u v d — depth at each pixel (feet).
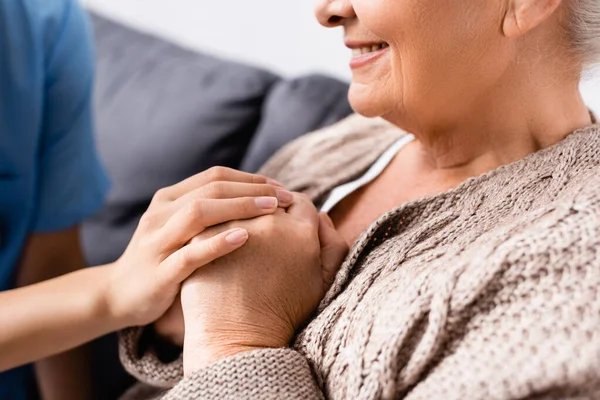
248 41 5.56
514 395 1.64
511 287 1.79
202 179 2.51
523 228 1.90
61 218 3.62
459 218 2.22
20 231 3.47
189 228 2.29
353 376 1.94
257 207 2.32
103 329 2.53
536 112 2.35
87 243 4.71
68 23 3.48
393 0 2.15
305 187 2.95
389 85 2.35
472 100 2.34
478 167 2.51
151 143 4.78
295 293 2.28
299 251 2.31
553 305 1.70
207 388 2.00
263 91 4.77
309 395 1.99
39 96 3.33
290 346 2.26
